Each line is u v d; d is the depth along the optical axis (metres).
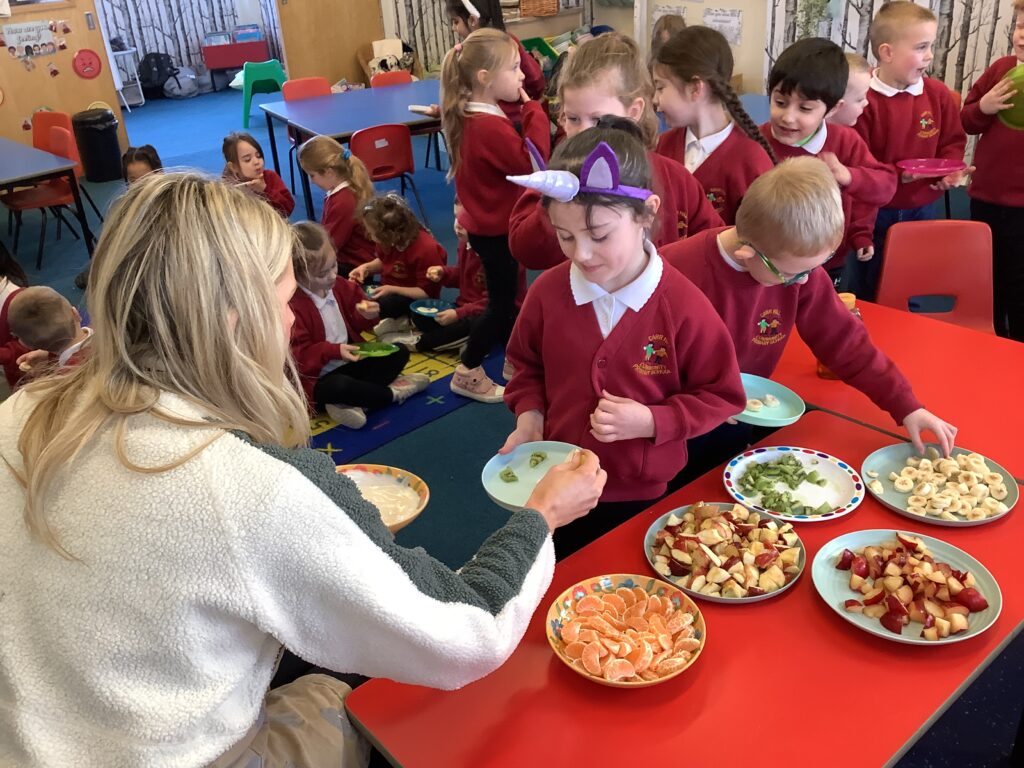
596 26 7.62
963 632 1.16
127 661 0.87
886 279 2.55
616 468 1.59
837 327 1.73
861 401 1.80
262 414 0.96
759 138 2.18
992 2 4.70
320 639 0.92
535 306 1.62
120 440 0.88
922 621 1.17
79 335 2.92
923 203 3.27
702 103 2.25
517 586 1.06
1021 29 3.11
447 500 2.73
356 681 1.52
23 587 0.89
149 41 9.63
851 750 1.00
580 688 1.11
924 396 1.79
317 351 3.15
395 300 3.84
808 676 1.11
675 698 1.09
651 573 1.32
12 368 3.01
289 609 0.89
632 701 1.09
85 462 0.89
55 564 0.88
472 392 3.33
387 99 5.70
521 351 1.70
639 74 2.02
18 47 6.39
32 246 5.34
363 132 4.63
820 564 1.29
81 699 0.89
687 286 1.52
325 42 7.81
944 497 1.41
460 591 1.01
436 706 1.10
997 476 1.47
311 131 4.77
